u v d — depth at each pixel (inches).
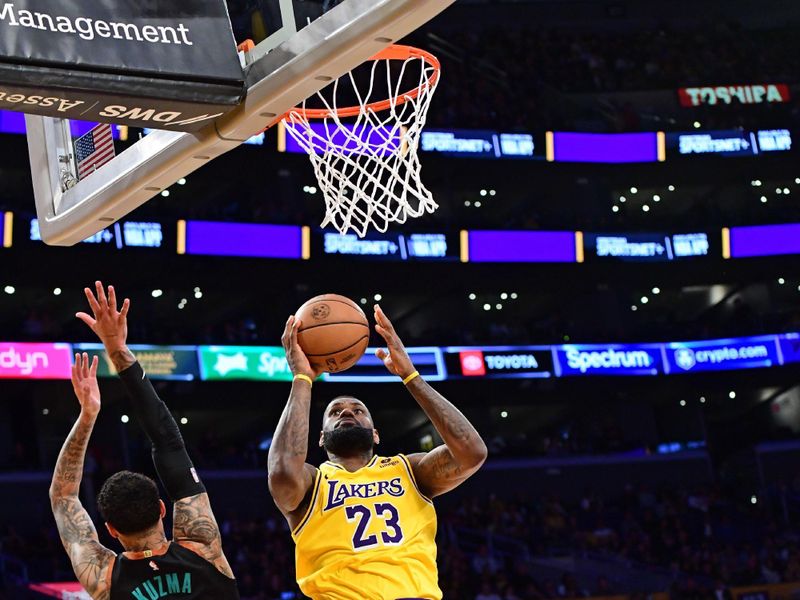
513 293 1005.2
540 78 1021.8
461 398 909.2
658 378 954.7
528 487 893.2
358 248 888.9
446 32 1029.8
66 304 930.1
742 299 1043.9
